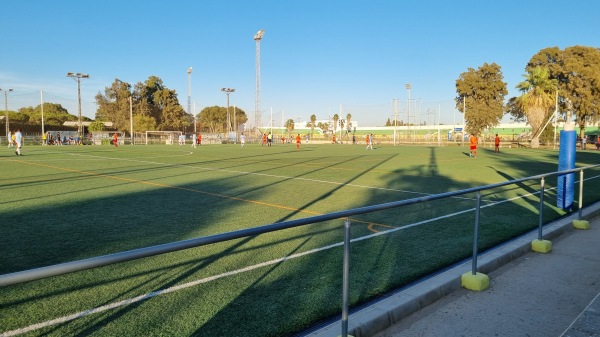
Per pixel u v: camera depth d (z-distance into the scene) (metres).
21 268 5.04
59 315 3.78
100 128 83.38
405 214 8.79
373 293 4.43
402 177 16.88
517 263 5.81
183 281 4.68
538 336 3.66
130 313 3.84
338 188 13.30
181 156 30.36
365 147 55.59
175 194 11.51
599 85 50.38
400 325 3.85
